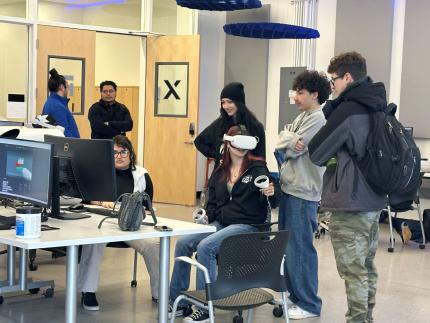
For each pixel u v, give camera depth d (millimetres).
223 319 4082
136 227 3273
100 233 3164
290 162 4023
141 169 4312
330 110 3318
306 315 4129
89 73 8281
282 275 3229
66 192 3770
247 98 9531
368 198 3193
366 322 3488
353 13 8398
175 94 8805
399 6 8117
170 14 9203
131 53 9961
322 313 4262
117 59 10148
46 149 3350
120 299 4461
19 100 7871
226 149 4102
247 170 4008
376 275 3520
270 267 3168
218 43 9844
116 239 3111
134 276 4770
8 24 7824
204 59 9695
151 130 8969
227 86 4348
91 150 3641
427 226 6707
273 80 9312
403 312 4410
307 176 3953
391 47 8188
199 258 3783
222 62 9844
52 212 3615
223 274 3025
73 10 8242
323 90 3955
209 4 6941
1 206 4059
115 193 3672
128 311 4203
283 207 4074
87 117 8195
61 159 3719
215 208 4141
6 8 7664
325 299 4621
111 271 5199
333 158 3301
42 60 7895
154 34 8891
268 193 3822
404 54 8047
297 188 3967
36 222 2977
